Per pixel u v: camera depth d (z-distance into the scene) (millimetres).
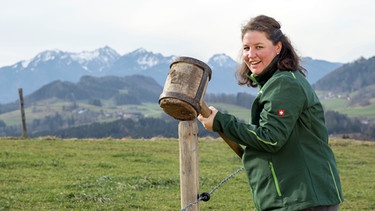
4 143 23391
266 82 4984
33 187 13195
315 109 4930
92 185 13773
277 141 4664
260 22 5098
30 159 18375
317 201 4742
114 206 11398
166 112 4945
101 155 20719
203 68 4918
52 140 25922
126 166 18016
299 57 5199
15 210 10734
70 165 17609
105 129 154000
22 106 27406
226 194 13672
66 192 12461
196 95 4773
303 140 4871
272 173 4887
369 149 27516
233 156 21766
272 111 4738
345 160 22875
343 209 12820
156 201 12250
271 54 5062
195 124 5016
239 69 5625
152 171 17094
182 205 5047
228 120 4859
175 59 4953
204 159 20641
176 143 26500
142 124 155250
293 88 4781
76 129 158500
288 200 4812
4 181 14008
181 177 5031
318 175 4832
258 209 5102
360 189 15711
